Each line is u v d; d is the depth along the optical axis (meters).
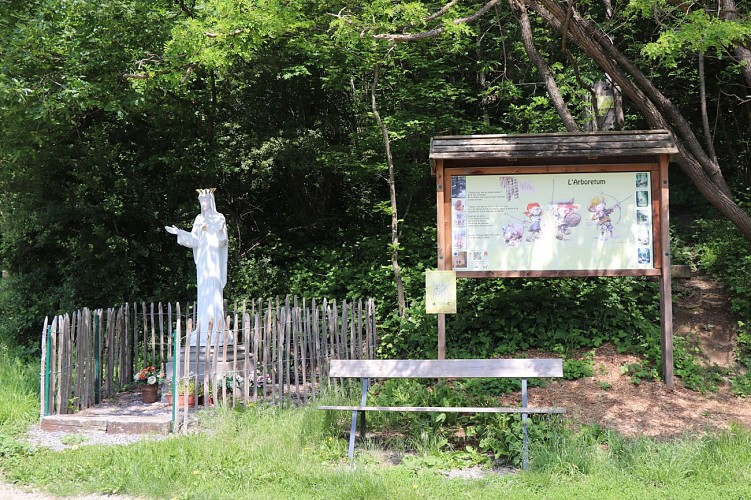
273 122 15.99
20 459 6.76
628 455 6.46
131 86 11.52
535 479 5.96
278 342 9.32
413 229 15.00
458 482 5.96
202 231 10.12
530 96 15.33
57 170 14.62
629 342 10.19
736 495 5.56
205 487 5.86
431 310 9.17
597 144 9.21
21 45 10.29
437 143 9.47
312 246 16.05
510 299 11.18
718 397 8.86
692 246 13.41
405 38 10.44
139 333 12.81
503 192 9.47
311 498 5.60
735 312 10.95
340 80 14.05
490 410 6.93
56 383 8.73
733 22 8.59
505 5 15.05
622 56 11.20
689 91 15.08
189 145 15.50
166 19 11.64
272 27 10.13
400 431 7.69
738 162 16.45
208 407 8.61
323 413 7.59
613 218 9.35
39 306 14.03
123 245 14.38
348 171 14.73
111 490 5.92
